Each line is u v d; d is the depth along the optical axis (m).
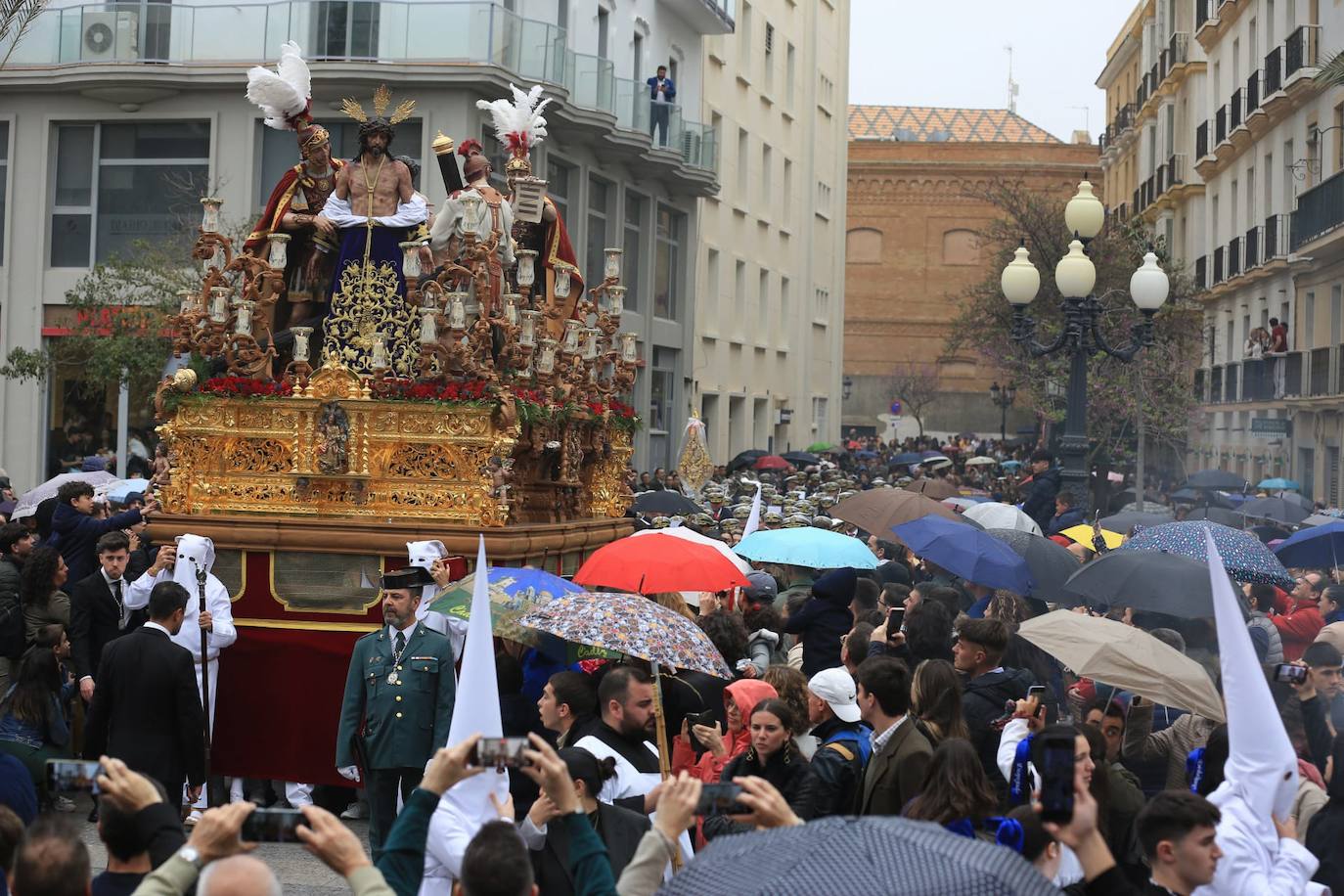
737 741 8.76
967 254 98.75
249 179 31.97
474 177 13.90
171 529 12.55
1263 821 6.08
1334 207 34.88
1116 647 8.84
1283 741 6.09
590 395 15.75
